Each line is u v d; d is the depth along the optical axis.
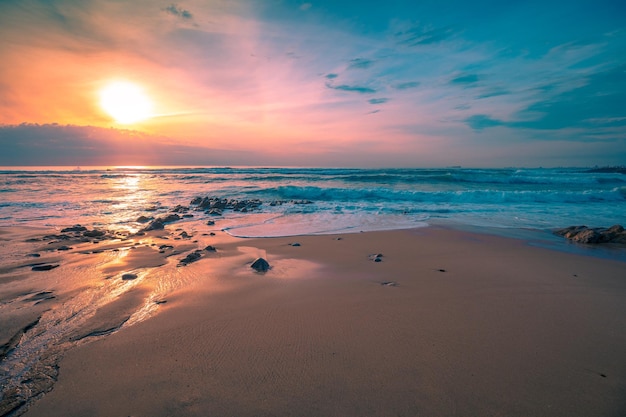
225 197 16.20
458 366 2.60
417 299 4.00
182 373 2.49
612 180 25.03
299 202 13.91
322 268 5.29
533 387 2.36
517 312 3.65
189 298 3.96
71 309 3.59
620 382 2.42
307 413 2.09
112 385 2.34
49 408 2.10
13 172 38.75
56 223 9.32
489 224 9.35
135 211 11.55
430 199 15.02
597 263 5.65
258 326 3.26
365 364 2.62
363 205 13.01
